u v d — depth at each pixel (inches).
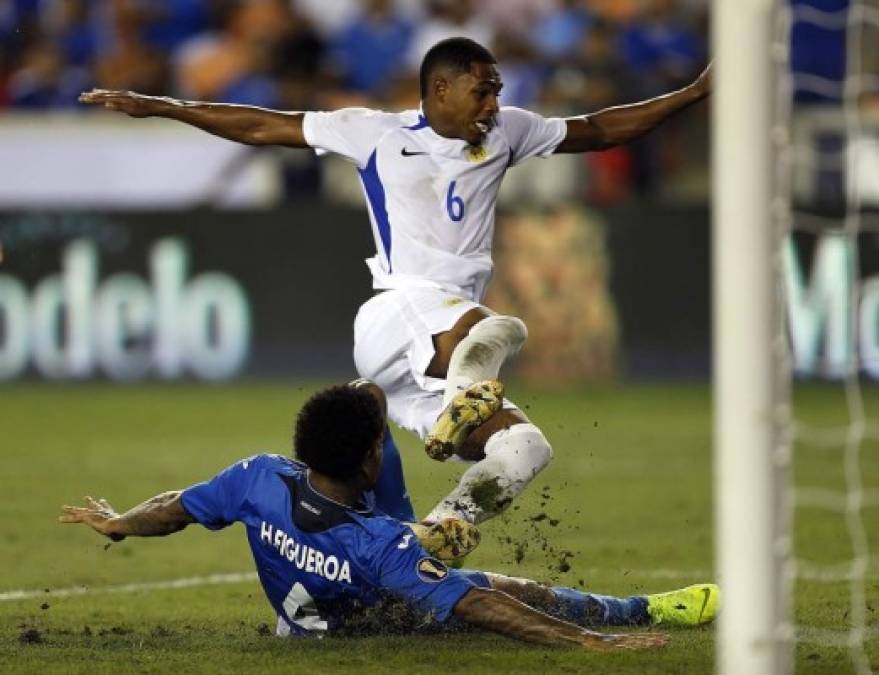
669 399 2177.7
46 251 2256.4
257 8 2615.7
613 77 2576.3
